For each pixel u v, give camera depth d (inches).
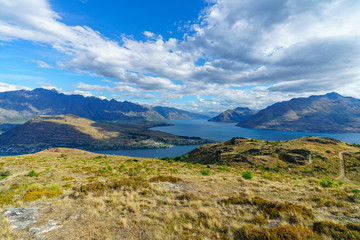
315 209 440.1
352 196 545.6
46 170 1100.5
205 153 4015.8
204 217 381.1
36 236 293.7
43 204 459.8
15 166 1284.4
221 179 856.9
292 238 277.0
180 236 306.3
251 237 286.5
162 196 540.4
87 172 1080.8
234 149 3511.3
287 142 3543.3
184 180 783.1
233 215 389.1
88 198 494.6
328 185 804.0
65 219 366.3
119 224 350.0
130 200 489.7
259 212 399.5
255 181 847.7
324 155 2576.3
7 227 314.8
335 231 296.8
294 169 2174.0
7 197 518.6
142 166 1496.1
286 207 406.0
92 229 327.6
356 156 2498.8
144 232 319.9
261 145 3462.1
